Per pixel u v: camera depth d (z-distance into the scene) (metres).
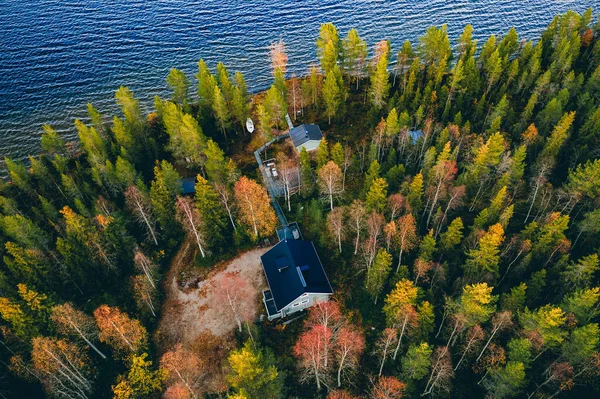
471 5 153.62
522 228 68.44
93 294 68.44
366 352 57.22
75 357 53.00
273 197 80.56
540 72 95.12
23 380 55.69
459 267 61.59
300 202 78.94
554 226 56.59
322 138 83.00
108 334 54.75
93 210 77.19
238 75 94.38
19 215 71.81
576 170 66.50
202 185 66.00
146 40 139.38
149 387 52.53
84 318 55.94
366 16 149.25
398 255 64.88
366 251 62.53
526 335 48.72
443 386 50.31
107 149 88.62
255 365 46.47
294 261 63.47
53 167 88.00
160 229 77.69
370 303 62.19
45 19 150.38
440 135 77.56
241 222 71.69
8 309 51.88
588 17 104.19
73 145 102.81
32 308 54.50
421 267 56.03
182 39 139.62
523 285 51.75
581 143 76.56
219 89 94.69
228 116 91.31
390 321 53.91
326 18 148.88
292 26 144.88
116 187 83.50
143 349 58.97
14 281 63.03
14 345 55.50
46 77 124.25
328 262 68.56
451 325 53.62
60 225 75.44
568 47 92.69
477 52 127.88
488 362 50.81
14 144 104.38
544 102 89.44
